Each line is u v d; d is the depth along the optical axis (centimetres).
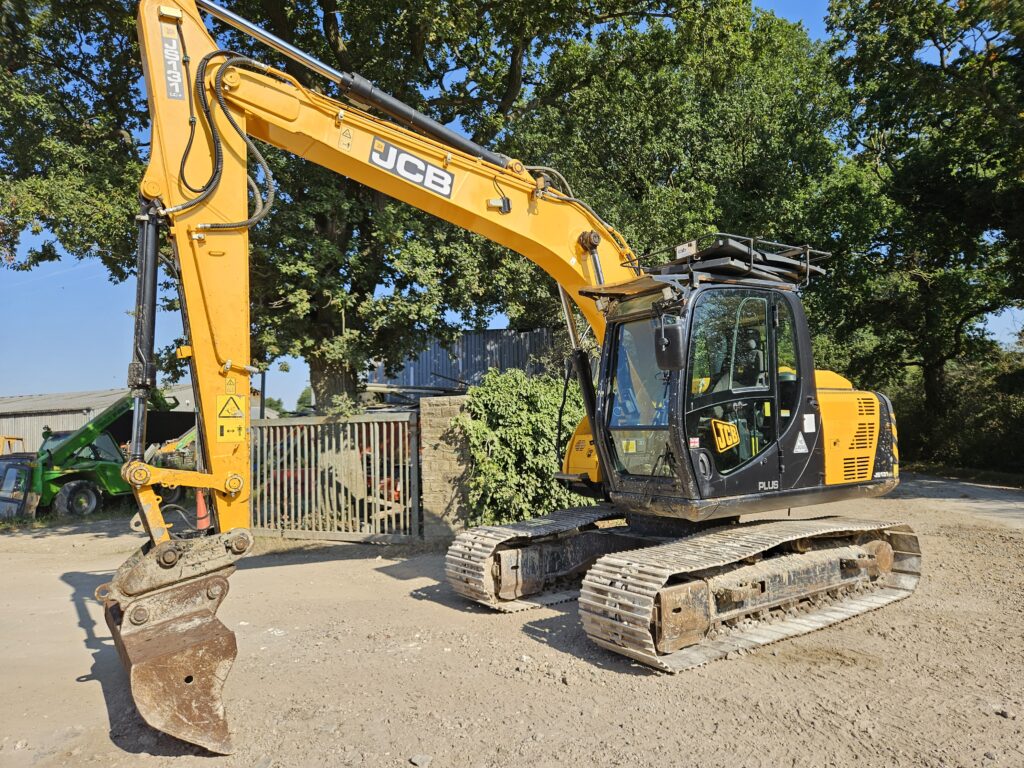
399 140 578
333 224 1273
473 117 1530
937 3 1384
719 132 2053
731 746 386
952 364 2367
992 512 1202
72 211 1022
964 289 2045
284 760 380
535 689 472
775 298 634
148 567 403
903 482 1695
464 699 457
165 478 436
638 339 616
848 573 677
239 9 1308
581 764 370
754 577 573
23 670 541
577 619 634
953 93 1446
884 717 420
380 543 1030
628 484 614
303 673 507
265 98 523
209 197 481
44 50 1212
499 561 673
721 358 592
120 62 1293
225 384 471
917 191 1780
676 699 450
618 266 692
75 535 1271
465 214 615
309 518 1092
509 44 1504
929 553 880
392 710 440
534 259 671
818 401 652
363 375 1426
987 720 414
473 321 1482
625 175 1909
